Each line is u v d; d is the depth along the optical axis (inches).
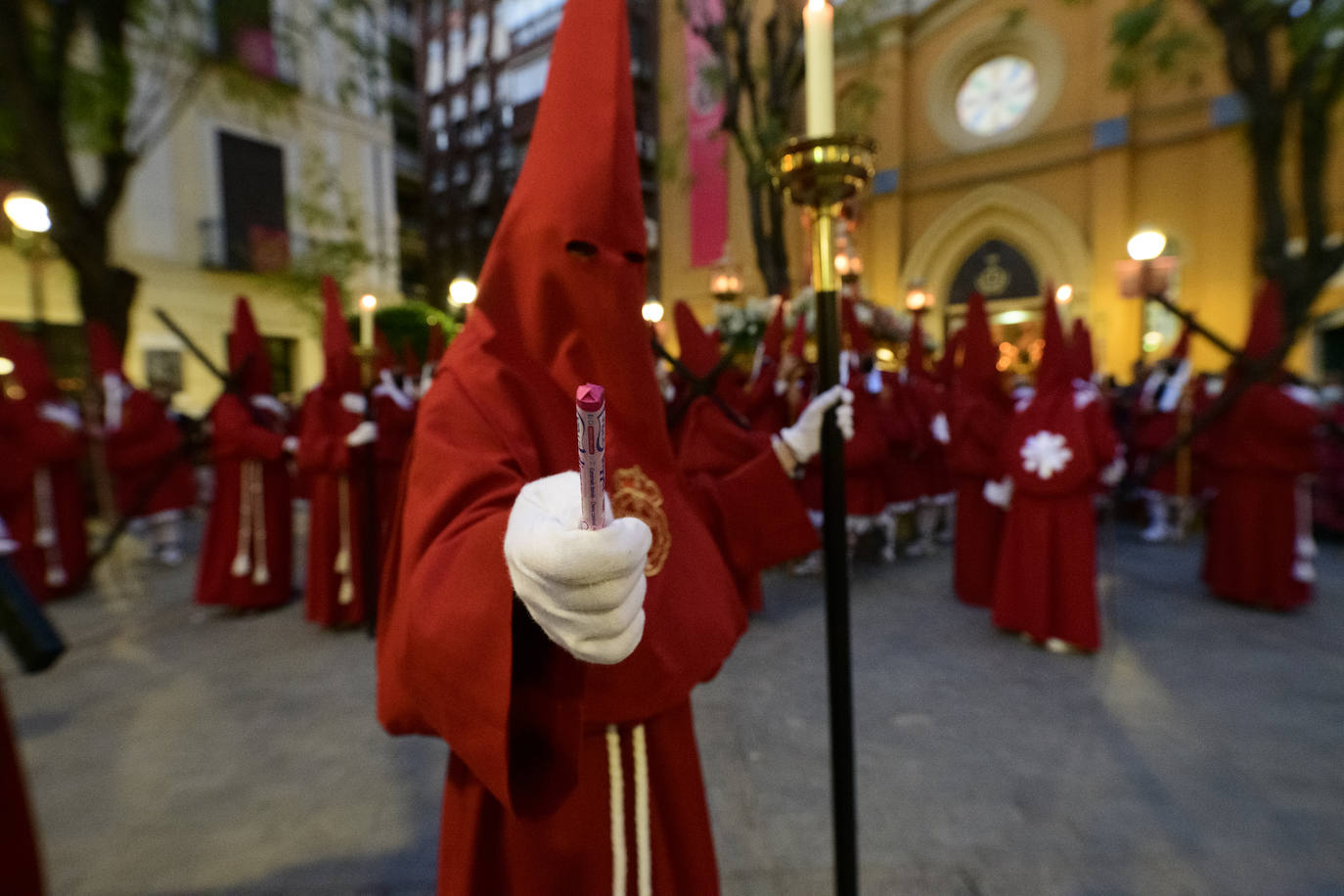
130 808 91.2
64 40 231.5
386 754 104.4
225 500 170.1
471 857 38.7
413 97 880.9
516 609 29.0
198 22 282.4
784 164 47.6
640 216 39.0
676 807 42.4
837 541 48.6
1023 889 74.2
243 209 524.4
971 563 172.2
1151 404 242.1
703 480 49.9
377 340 215.0
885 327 257.3
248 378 176.1
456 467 31.6
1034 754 102.0
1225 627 154.9
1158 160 529.0
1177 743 104.6
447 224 829.8
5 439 176.6
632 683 35.2
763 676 130.9
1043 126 569.9
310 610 159.6
